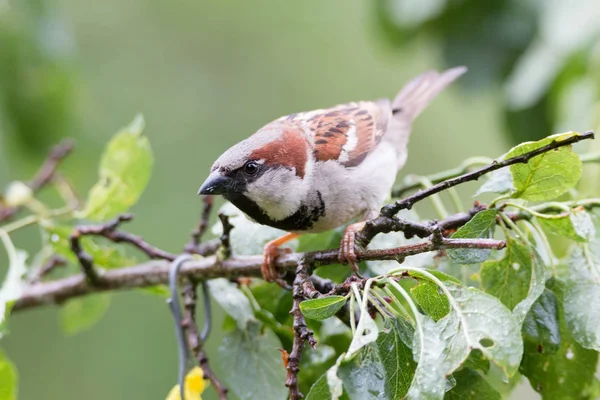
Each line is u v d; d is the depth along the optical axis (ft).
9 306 20.79
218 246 24.06
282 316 21.38
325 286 19.45
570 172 16.94
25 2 32.24
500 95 32.86
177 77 48.83
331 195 23.82
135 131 23.95
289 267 21.24
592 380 18.20
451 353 14.74
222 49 49.70
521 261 17.67
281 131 23.84
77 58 33.83
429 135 50.01
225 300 21.36
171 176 46.14
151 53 48.55
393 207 17.78
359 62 50.72
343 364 15.01
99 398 40.04
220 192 22.53
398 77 51.60
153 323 41.45
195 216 44.78
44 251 26.09
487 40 33.94
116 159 23.94
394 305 18.94
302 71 51.03
